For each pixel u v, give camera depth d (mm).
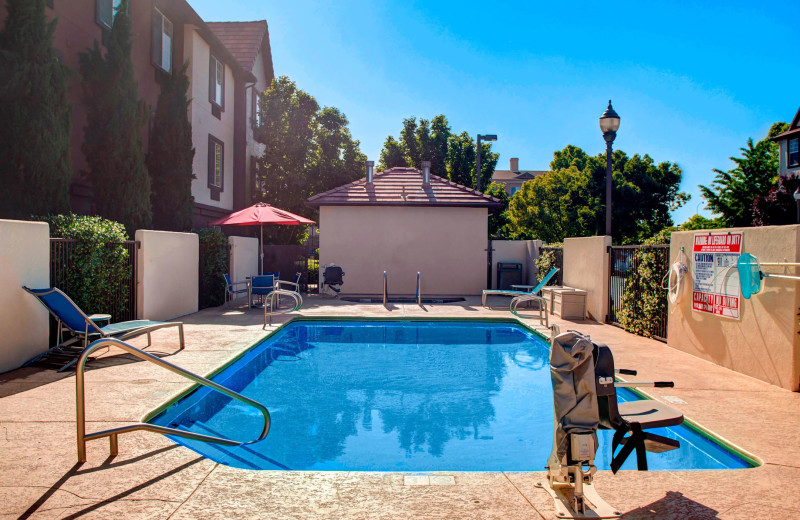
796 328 5445
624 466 3986
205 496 3062
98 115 10703
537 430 5031
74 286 7742
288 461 4207
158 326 7156
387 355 8469
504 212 28578
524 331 10383
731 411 4840
